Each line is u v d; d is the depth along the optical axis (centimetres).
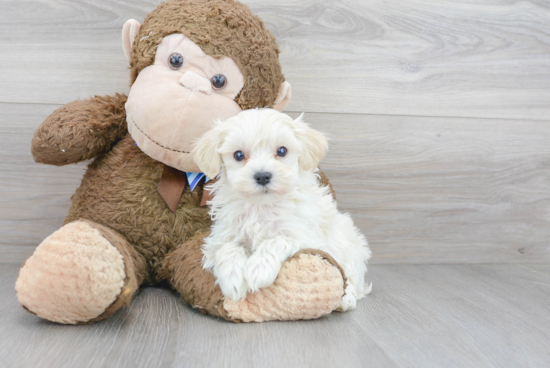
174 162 134
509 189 204
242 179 115
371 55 189
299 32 183
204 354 96
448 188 199
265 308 116
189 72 131
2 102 172
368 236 196
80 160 146
